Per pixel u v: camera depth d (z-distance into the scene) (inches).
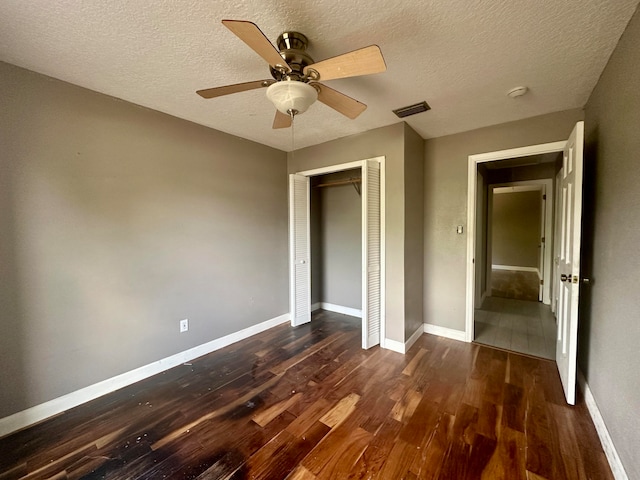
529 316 152.4
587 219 85.3
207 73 73.7
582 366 85.4
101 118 83.4
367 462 59.5
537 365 99.3
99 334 84.2
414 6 51.2
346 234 160.7
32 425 71.7
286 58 59.9
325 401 80.3
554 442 64.0
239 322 123.6
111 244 86.1
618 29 57.3
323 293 171.9
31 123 71.7
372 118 103.8
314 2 50.0
